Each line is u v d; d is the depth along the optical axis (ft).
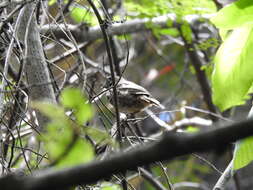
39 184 8.48
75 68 32.99
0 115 23.20
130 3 43.60
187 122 42.45
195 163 51.80
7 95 25.99
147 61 69.72
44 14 29.19
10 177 8.50
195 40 46.42
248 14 20.58
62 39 34.55
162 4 42.45
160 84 64.18
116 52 38.93
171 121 44.27
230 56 22.26
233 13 20.63
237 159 21.89
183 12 42.34
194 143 8.81
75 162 10.72
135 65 64.75
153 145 8.86
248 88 22.12
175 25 43.96
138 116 38.52
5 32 27.07
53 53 35.37
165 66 65.26
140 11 42.50
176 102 49.67
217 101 22.49
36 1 26.61
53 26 32.30
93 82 30.32
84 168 8.73
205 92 46.44
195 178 53.57
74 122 11.54
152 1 42.96
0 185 8.40
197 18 44.19
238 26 20.89
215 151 8.86
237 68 22.17
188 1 41.96
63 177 8.59
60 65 32.17
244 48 22.16
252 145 21.43
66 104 11.69
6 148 26.22
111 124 24.98
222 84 22.33
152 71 62.90
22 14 24.61
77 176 8.66
